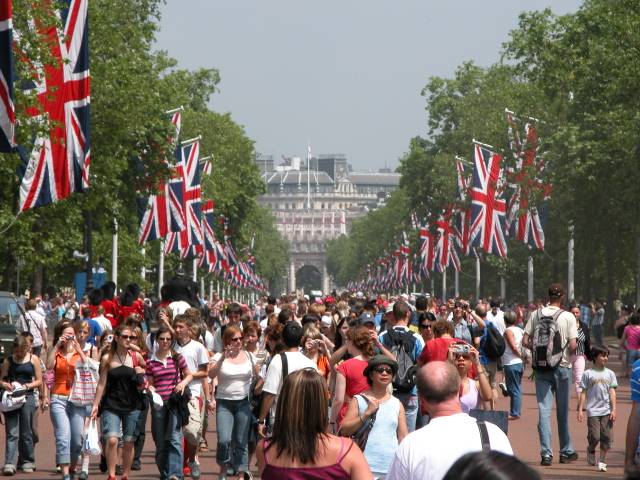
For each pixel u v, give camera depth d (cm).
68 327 4841
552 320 5306
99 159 12600
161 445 4494
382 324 6341
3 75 5931
